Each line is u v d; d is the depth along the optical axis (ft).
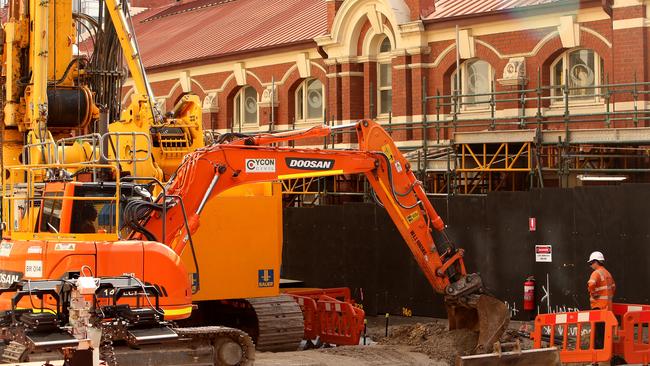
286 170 120.47
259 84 244.22
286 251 188.75
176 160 143.02
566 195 147.74
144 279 101.55
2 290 96.22
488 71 197.16
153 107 143.74
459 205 159.74
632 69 170.91
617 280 142.31
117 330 92.43
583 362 117.19
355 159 124.06
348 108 218.38
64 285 91.30
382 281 169.99
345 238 176.65
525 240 151.94
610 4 172.96
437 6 207.31
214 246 127.95
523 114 172.76
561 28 182.39
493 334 121.49
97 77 151.02
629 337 117.80
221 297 128.26
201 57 257.75
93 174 112.47
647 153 163.94
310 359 118.21
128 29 149.59
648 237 139.85
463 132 177.06
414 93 205.36
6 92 146.30
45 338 86.74
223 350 101.14
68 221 106.01
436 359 122.11
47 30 138.00
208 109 256.52
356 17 215.72
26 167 112.78
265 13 274.77
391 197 125.70
